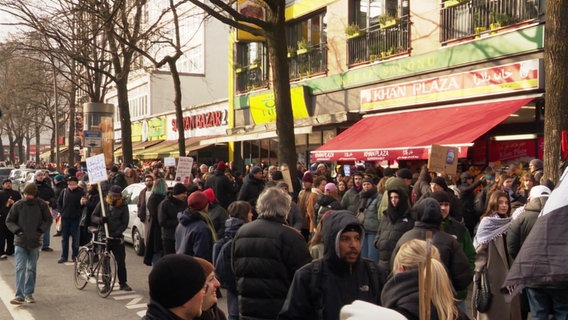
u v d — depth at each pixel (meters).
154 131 38.88
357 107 17.55
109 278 8.75
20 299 8.38
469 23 13.73
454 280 4.71
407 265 3.02
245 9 20.05
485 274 5.48
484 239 5.49
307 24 20.62
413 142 12.13
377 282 3.64
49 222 8.62
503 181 8.73
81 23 19.97
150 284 2.46
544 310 4.56
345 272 3.56
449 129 12.00
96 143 26.11
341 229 3.47
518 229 5.31
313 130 19.20
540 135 12.12
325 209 8.78
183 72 39.09
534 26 11.92
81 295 8.91
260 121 23.12
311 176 10.31
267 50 22.98
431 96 14.41
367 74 16.97
